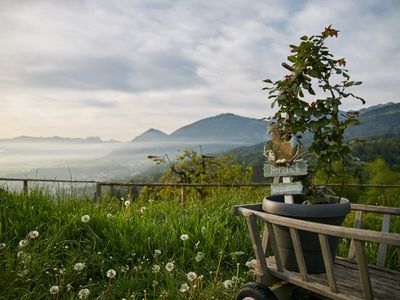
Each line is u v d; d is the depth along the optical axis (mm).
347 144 3197
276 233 3031
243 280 3637
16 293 3109
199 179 16188
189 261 4086
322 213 2781
